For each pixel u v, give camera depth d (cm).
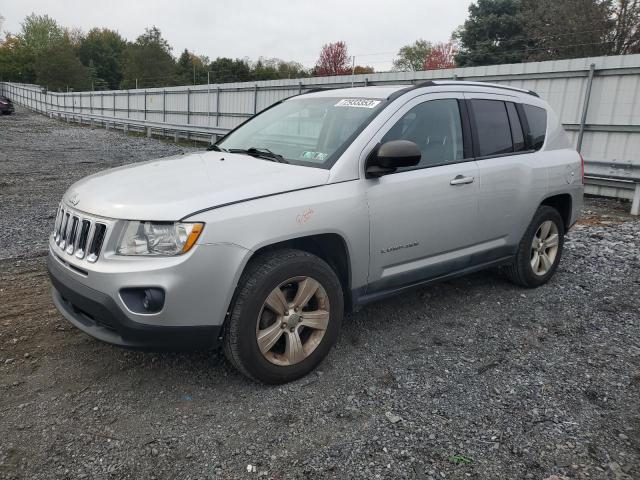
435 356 379
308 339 346
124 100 3145
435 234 404
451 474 260
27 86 6881
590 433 294
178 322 291
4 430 284
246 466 262
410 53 6297
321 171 347
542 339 411
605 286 531
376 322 434
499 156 459
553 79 1097
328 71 5222
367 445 280
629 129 991
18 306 446
